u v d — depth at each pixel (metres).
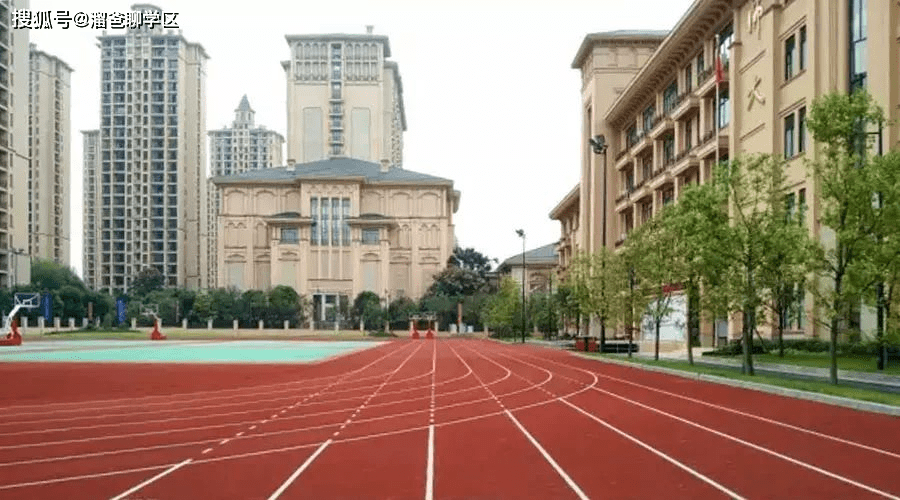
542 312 88.56
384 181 141.00
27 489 9.92
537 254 137.75
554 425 15.66
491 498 9.31
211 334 107.56
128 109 170.88
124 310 115.75
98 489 9.90
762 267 28.02
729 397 21.66
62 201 157.12
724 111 51.00
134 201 170.38
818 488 9.72
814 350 36.09
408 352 55.41
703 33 54.31
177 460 11.89
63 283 121.38
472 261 146.12
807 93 38.78
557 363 40.34
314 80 158.75
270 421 16.53
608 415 17.38
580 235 87.31
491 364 39.12
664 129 60.53
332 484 10.12
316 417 17.20
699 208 30.42
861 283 21.58
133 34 170.00
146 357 47.00
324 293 136.50
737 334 45.31
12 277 105.69
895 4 32.69
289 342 84.62
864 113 22.77
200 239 179.88
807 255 23.16
